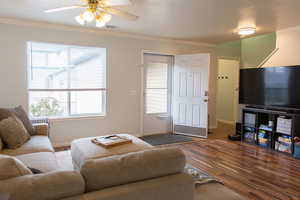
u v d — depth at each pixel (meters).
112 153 2.43
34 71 4.05
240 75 4.78
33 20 3.76
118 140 2.82
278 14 3.35
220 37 5.03
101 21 2.46
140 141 2.91
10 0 2.84
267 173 3.00
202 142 4.62
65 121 4.24
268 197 2.38
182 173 1.35
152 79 5.23
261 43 5.41
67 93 4.34
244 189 2.55
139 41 4.88
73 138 4.34
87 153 2.41
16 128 2.61
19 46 3.79
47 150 2.53
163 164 1.28
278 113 3.96
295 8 3.08
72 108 4.40
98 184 1.13
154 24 3.95
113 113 4.71
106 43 4.52
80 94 4.46
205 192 1.67
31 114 4.07
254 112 4.52
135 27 4.16
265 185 2.65
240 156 3.71
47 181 1.00
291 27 4.14
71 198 1.03
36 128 3.16
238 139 4.82
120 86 4.74
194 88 5.13
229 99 6.92
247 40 5.91
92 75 4.54
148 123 5.25
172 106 5.55
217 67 6.10
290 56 4.30
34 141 2.76
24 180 0.99
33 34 3.88
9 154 2.33
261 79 4.36
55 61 4.20
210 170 3.09
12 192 0.92
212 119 6.16
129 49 4.78
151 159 1.27
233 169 3.13
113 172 1.16
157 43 5.12
